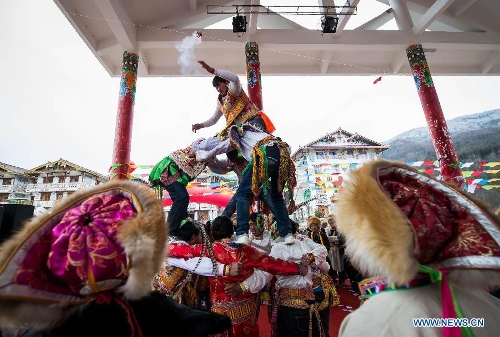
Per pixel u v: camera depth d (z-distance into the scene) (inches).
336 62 453.4
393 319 34.4
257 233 125.3
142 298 43.2
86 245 36.1
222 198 335.6
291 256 99.3
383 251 33.8
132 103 342.3
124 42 341.4
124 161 319.0
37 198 629.6
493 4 390.3
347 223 38.6
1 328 37.7
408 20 401.1
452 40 398.6
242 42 371.6
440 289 35.8
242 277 85.7
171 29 364.8
